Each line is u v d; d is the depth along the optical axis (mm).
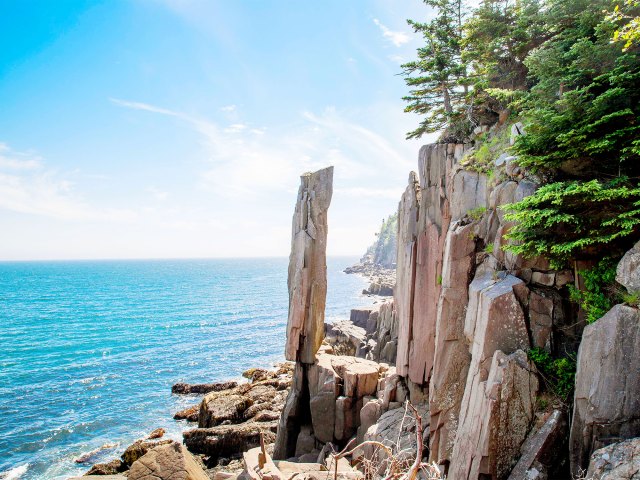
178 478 10562
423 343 22109
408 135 27438
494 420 12039
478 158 19594
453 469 13469
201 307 119812
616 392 10102
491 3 22438
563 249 12156
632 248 11062
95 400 43969
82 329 85125
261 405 35719
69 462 31125
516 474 11547
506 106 20984
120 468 29453
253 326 88938
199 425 36312
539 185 14906
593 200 11391
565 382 12406
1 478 28953
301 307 29031
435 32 26828
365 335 49594
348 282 182500
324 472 13797
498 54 22734
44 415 39875
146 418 39125
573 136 12656
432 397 17141
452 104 27250
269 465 13727
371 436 20312
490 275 15961
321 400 26531
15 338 76375
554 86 14539
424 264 22547
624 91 11562
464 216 18938
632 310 10219
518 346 13352
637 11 13930
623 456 9062
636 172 12703
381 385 25859
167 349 67438
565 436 11648
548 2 19766
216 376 52719
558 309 13703
